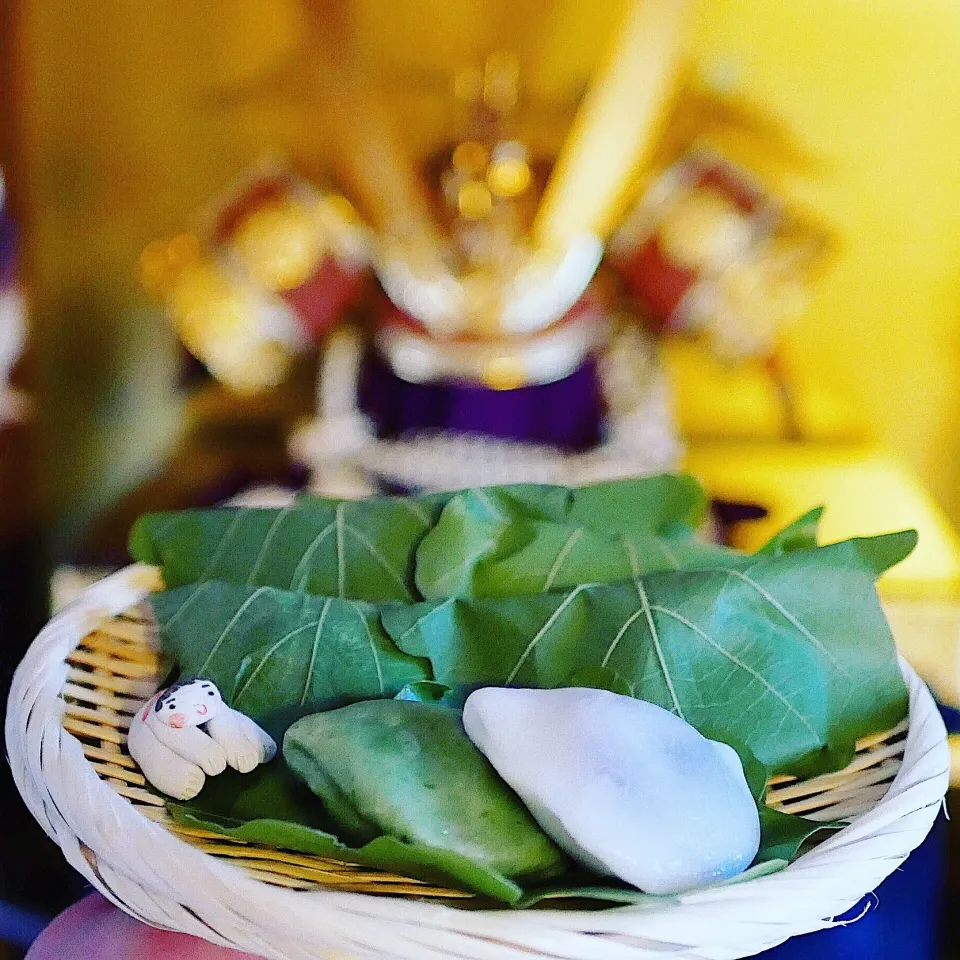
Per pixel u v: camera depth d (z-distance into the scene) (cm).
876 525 82
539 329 89
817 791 42
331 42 87
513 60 86
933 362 92
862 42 86
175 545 48
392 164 88
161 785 40
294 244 89
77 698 42
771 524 81
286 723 42
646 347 92
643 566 45
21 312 91
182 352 93
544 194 89
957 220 89
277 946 34
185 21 87
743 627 43
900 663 43
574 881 37
